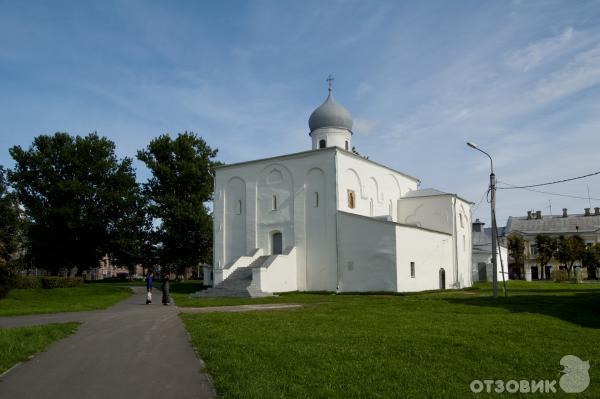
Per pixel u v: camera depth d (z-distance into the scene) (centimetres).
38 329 1534
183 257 5388
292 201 3869
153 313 2150
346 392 810
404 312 1998
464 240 4812
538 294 3148
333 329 1482
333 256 3625
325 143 4388
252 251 4006
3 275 3095
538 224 8988
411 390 827
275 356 1077
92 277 8375
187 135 5475
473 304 2347
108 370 1026
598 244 7800
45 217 4875
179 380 938
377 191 4256
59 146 5169
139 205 5469
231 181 4250
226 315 1953
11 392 870
